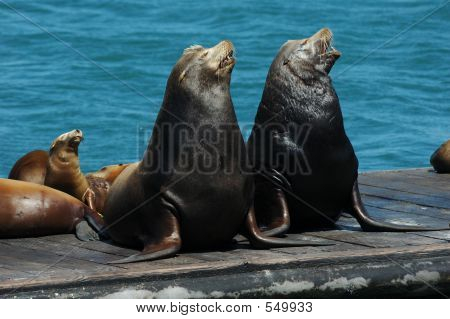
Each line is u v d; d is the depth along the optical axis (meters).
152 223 23.27
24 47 57.72
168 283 21.22
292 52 25.52
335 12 64.62
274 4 66.44
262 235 23.64
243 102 48.69
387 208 27.91
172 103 23.31
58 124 45.69
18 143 42.94
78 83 51.72
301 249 23.41
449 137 44.06
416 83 51.81
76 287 20.70
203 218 23.05
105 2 67.19
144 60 55.78
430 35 59.56
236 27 62.12
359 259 22.64
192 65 23.20
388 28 61.31
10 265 22.12
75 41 58.59
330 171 24.95
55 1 67.50
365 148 43.06
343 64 55.12
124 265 21.97
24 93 49.78
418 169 33.84
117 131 44.81
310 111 24.98
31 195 25.52
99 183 29.89
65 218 25.80
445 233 24.84
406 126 45.59
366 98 49.50
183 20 63.56
